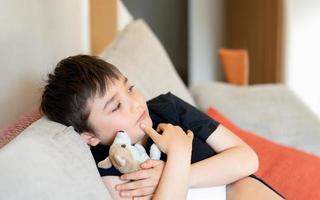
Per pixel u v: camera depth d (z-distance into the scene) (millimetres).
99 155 824
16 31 1183
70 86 780
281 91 1747
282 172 1080
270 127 1439
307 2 2576
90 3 1619
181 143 789
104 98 769
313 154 1266
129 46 1271
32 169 616
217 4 3158
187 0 3033
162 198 730
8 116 1177
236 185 890
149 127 816
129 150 755
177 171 755
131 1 2301
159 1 2811
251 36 2859
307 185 1034
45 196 599
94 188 683
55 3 1379
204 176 812
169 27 2934
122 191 757
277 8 2562
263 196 864
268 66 2707
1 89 1141
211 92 1673
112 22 1718
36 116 898
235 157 850
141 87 1146
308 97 2721
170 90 1263
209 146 891
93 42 1669
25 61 1234
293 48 2633
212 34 3207
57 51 1413
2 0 1115
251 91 1727
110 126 783
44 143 685
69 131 763
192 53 3170
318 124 1469
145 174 750
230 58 2344
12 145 651
